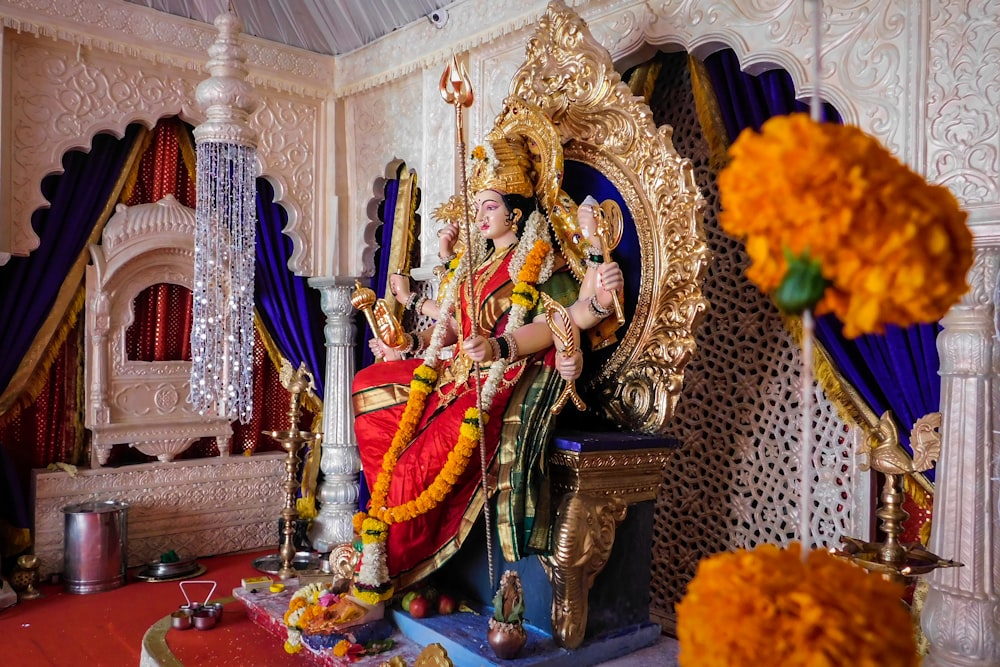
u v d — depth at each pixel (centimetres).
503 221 272
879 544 202
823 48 244
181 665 243
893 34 228
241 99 326
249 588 308
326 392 424
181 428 414
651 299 263
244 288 367
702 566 98
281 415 457
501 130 283
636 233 269
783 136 84
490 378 246
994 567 202
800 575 90
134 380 403
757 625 85
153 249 404
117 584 356
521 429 238
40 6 350
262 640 268
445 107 375
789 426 281
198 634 274
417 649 241
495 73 352
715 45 274
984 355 204
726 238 300
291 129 430
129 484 393
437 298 290
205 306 354
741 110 280
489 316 264
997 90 207
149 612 321
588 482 236
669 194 259
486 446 243
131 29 378
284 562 329
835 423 269
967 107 212
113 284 395
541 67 296
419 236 421
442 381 267
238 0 397
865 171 82
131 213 398
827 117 262
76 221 385
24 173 357
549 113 289
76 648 280
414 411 261
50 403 391
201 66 401
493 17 348
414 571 253
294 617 252
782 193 82
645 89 308
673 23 281
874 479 260
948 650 204
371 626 243
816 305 87
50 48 362
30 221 360
